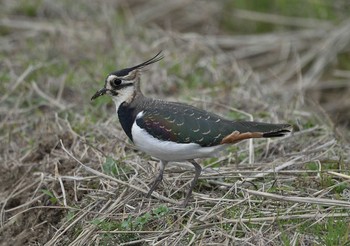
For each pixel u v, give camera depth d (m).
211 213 10.69
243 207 10.85
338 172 11.74
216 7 22.25
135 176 11.70
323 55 19.97
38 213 11.81
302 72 19.95
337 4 21.31
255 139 13.50
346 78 19.72
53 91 16.36
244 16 21.83
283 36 20.81
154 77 16.70
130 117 10.99
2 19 20.28
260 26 21.77
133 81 11.04
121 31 19.64
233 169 12.18
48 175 12.50
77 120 14.68
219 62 18.14
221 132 10.44
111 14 20.80
